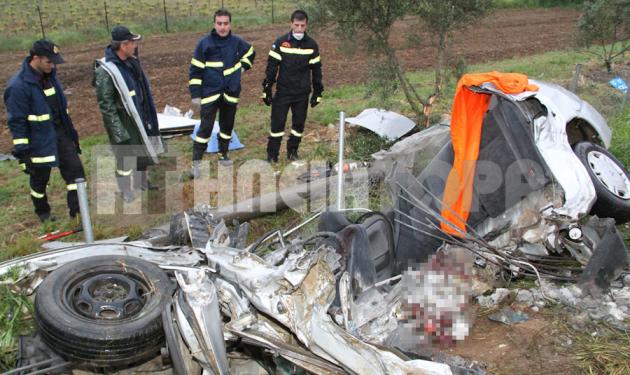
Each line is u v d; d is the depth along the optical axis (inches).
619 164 235.5
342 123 235.1
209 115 302.8
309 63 312.8
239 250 164.1
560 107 225.9
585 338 168.9
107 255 161.3
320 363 135.6
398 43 709.9
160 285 154.8
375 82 341.4
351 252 162.7
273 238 199.8
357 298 158.4
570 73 548.4
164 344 146.3
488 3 325.1
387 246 187.6
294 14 301.7
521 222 202.8
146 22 800.9
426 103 343.9
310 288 141.6
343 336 135.3
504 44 760.3
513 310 184.1
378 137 338.3
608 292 190.5
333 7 321.1
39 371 142.3
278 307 140.0
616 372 154.3
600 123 238.4
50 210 267.0
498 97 212.5
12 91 233.9
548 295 189.3
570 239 197.2
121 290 155.6
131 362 142.0
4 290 163.8
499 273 195.8
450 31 337.7
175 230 196.5
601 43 551.8
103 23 807.7
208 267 158.7
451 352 161.0
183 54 626.2
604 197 215.8
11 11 881.5
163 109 429.1
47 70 238.8
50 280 148.4
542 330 172.6
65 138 254.5
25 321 163.2
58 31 743.7
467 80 206.2
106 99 259.1
